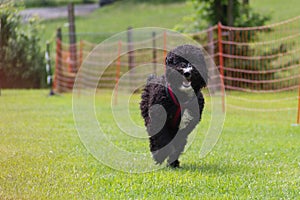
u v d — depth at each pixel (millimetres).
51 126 11656
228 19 20438
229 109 15844
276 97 17797
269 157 8516
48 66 20547
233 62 18766
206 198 5941
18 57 22219
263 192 6270
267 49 19344
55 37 24672
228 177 6957
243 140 10320
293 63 19000
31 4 42125
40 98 18578
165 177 6922
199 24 21438
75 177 6914
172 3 39750
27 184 6543
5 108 15195
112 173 7215
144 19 35719
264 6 34688
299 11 31656
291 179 6957
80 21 37594
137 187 6441
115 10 40188
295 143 10086
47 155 8336
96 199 5941
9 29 21703
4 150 8727
